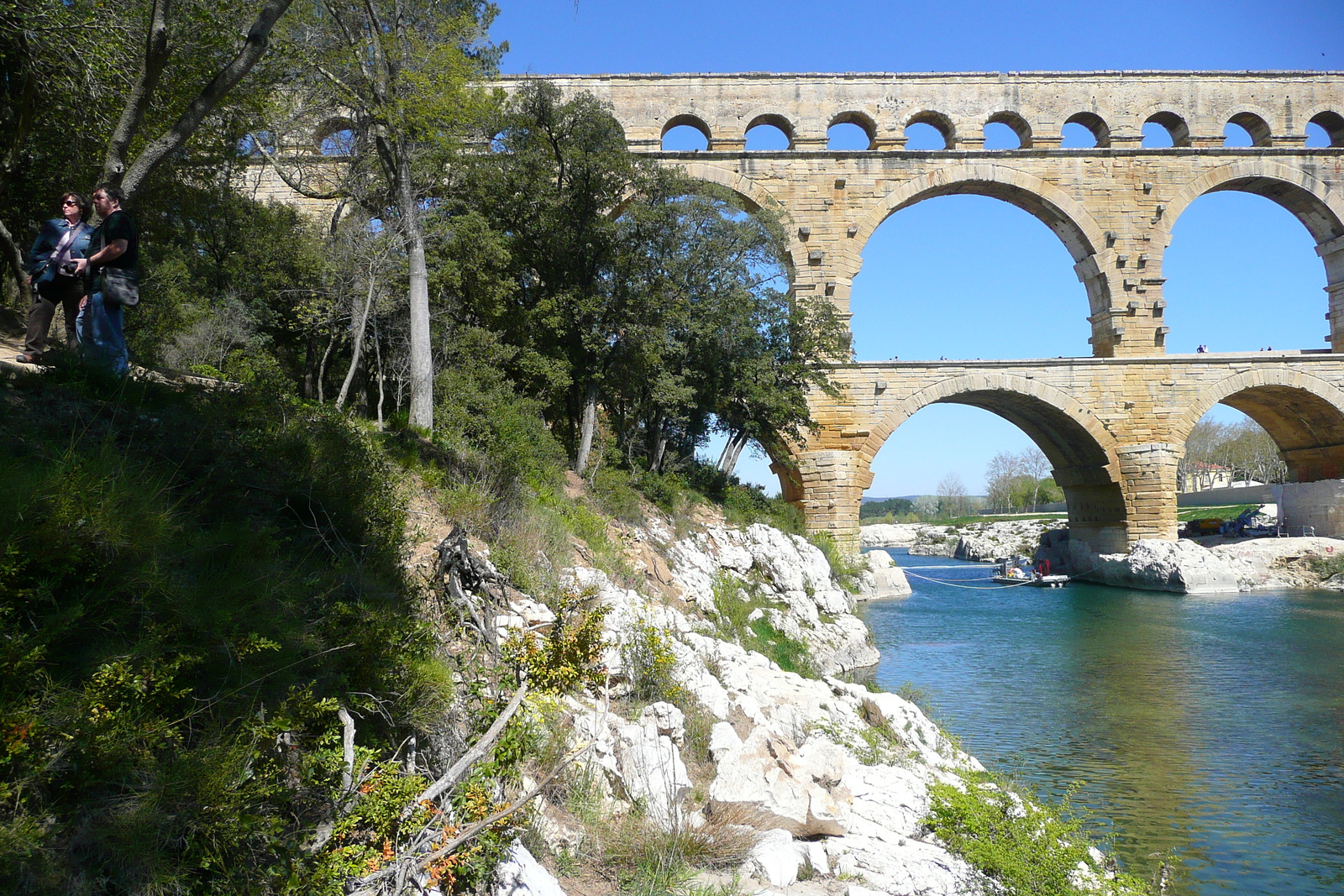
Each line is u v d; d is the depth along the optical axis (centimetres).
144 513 536
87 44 1549
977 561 8469
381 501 999
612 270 3059
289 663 569
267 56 1848
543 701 779
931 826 875
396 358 2673
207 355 1986
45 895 381
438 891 525
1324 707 2084
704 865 702
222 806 446
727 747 907
